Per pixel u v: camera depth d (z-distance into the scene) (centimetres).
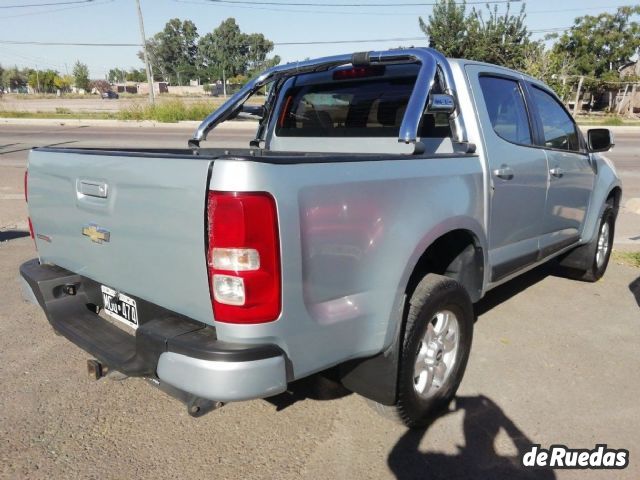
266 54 10975
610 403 338
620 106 4441
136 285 253
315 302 230
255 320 212
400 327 270
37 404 329
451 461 284
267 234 208
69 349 401
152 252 237
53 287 301
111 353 261
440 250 346
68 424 311
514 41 3262
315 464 280
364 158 250
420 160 284
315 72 410
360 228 243
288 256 214
